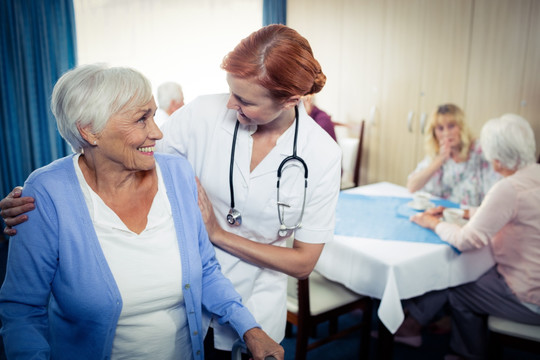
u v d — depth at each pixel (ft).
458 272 6.19
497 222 5.76
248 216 4.01
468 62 10.12
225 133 3.92
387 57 11.79
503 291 6.04
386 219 7.11
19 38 11.53
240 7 14.44
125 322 3.40
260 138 3.87
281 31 3.09
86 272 3.17
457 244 6.00
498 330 5.93
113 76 3.00
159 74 13.89
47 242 3.14
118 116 3.01
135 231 3.37
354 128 13.09
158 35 13.64
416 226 6.80
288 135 3.82
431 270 5.95
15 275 3.17
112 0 12.83
